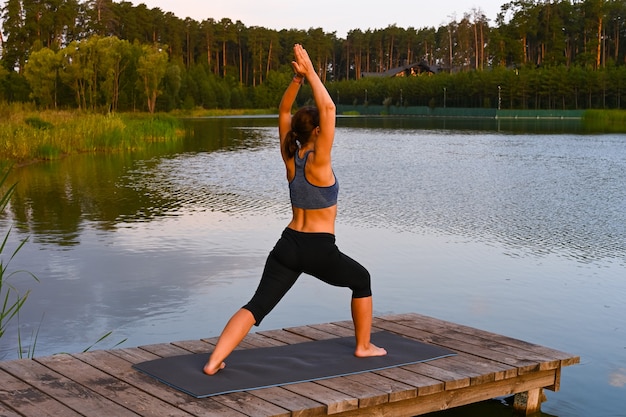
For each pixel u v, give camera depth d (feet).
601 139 142.51
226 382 15.61
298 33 491.72
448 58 515.09
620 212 49.83
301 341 19.47
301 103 397.39
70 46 232.73
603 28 428.97
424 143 127.95
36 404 14.39
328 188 15.46
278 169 79.00
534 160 92.07
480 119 293.84
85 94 241.14
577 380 20.33
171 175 72.54
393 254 35.78
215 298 27.68
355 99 394.73
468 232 41.96
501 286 30.01
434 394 16.49
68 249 35.99
